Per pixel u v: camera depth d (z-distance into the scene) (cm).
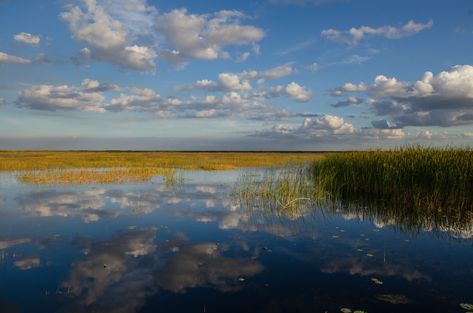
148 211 1295
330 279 674
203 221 1142
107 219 1162
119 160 4356
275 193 1623
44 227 1052
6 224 1088
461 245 900
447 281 666
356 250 854
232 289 628
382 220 1173
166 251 836
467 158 1429
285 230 1037
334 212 1300
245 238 952
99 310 550
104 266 735
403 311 550
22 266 732
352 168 1827
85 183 2088
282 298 594
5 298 589
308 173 2548
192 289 627
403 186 1484
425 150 1694
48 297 593
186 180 2320
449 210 1276
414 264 756
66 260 771
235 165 3806
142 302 578
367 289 629
